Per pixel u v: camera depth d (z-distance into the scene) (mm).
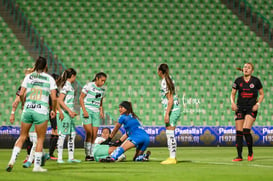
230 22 83938
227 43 80312
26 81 22297
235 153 43469
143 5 85812
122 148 30469
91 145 32781
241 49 79625
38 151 22234
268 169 23438
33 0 85125
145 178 18719
